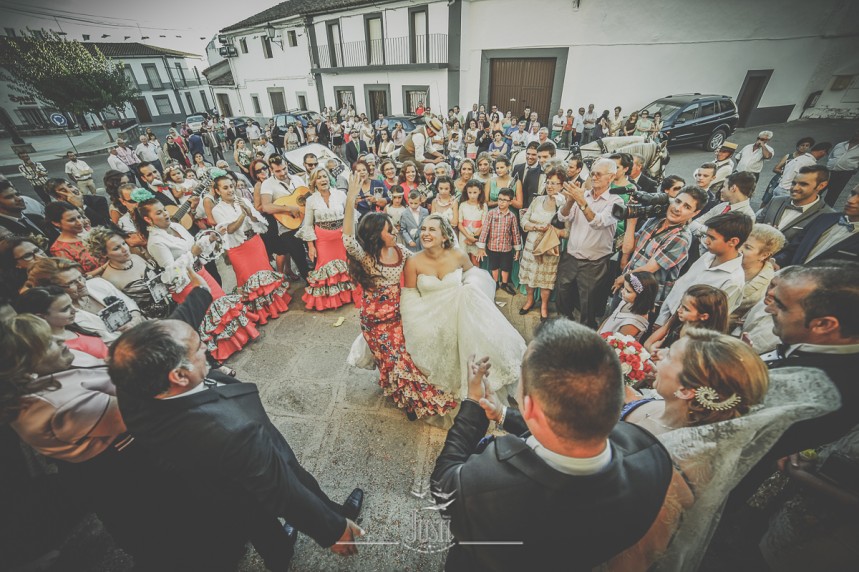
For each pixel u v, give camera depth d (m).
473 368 1.10
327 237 3.72
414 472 2.23
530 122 12.52
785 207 3.24
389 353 2.40
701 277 2.19
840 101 13.77
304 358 3.24
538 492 0.77
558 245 3.35
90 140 22.25
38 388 1.15
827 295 1.08
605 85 12.02
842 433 1.07
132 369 1.01
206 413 1.11
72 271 1.81
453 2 12.84
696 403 1.04
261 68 22.22
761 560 1.65
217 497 1.27
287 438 2.48
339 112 16.77
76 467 1.31
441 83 14.47
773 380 1.12
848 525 1.20
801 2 10.83
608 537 0.76
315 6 17.25
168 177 4.43
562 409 0.72
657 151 6.32
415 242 3.82
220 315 3.09
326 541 1.33
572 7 11.51
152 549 1.49
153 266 2.75
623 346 1.84
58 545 1.88
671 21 10.80
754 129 13.13
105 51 30.55
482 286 2.40
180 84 35.50
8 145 21.23
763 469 1.36
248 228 3.51
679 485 0.96
